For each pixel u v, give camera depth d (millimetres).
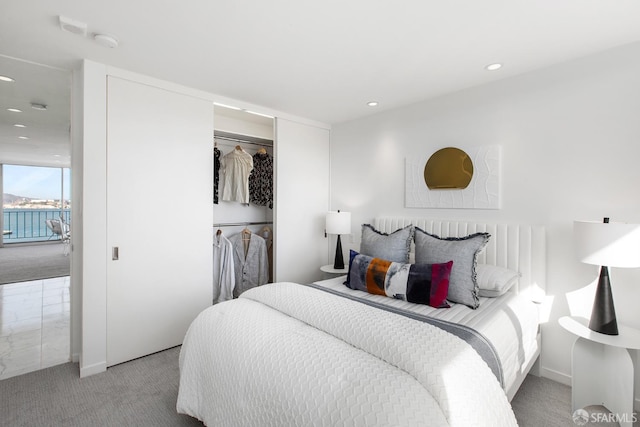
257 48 2059
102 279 2307
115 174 2363
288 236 3543
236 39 1948
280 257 3477
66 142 5449
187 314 2770
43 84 2734
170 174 2646
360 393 1061
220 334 1595
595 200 2082
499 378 1507
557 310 2240
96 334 2279
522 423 1790
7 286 4520
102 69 2293
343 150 3824
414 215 3109
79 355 2432
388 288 2227
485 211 2621
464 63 2248
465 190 2717
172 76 2514
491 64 2258
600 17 1677
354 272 2473
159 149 2582
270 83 2646
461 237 2436
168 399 1975
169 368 2355
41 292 4238
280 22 1761
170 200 2650
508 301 2150
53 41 1970
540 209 2322
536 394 2080
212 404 1450
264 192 3918
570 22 1729
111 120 2342
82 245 2258
